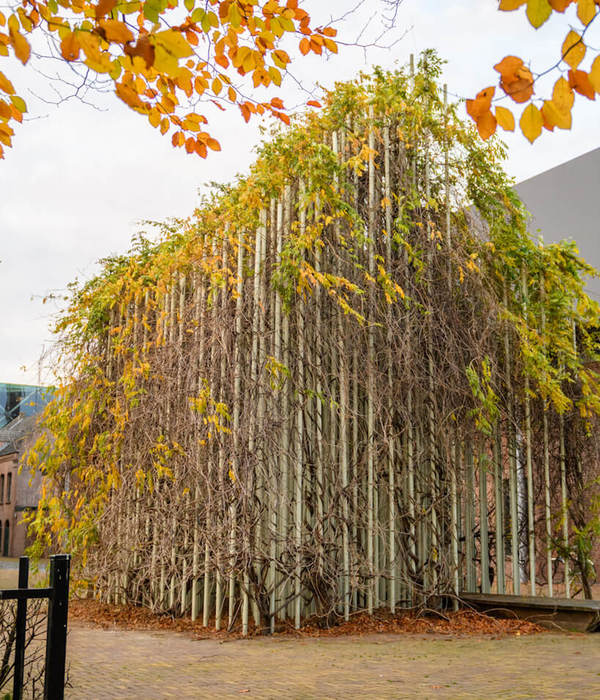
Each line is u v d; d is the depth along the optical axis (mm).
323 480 8234
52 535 10688
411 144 9375
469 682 5348
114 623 8711
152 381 9484
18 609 3725
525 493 9984
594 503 9352
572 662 6133
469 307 9414
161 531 9172
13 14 3484
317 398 8320
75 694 5039
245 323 8516
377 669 5871
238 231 8719
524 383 9602
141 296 10383
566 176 14844
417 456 8891
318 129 8930
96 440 10094
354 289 8273
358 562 8312
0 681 4023
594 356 10062
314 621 7996
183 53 3139
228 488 8203
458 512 9266
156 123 4215
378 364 8789
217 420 8414
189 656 6535
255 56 4047
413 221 9312
